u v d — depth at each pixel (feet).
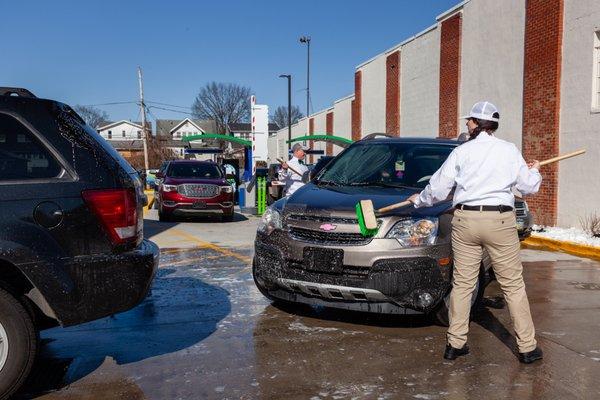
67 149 12.21
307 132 129.18
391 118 72.33
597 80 38.40
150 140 186.19
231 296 21.39
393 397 12.53
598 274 26.40
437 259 15.88
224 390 12.87
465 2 53.36
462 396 12.57
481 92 51.13
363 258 15.76
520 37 45.52
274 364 14.46
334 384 13.23
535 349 14.56
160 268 26.84
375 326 17.65
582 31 39.06
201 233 40.96
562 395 12.61
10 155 11.84
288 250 16.90
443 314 16.93
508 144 14.19
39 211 11.64
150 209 60.70
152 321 18.15
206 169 51.72
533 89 43.75
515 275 14.26
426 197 14.82
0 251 11.14
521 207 25.73
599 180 37.81
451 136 56.59
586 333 17.15
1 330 11.60
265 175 56.24
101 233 12.22
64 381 13.39
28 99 12.20
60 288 11.69
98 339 16.40
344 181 20.30
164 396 12.55
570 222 40.55
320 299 16.76
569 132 40.45
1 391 11.66
